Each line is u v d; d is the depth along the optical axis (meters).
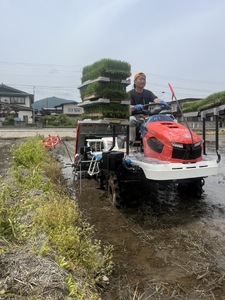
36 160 7.07
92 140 6.41
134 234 3.75
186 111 5.43
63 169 8.55
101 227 4.01
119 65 4.72
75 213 3.63
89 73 5.14
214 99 4.61
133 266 2.95
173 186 5.94
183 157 4.11
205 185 6.27
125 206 4.86
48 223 3.09
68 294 2.01
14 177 5.25
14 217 3.04
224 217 4.30
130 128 5.15
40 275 2.11
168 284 2.63
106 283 2.63
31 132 26.59
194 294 2.48
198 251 3.24
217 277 2.73
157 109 5.41
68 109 52.69
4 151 12.83
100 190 5.98
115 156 4.53
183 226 3.98
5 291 1.91
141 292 2.53
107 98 4.66
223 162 9.68
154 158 4.37
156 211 4.62
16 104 46.25
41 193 4.31
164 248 3.33
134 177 4.68
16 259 2.26
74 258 2.65
